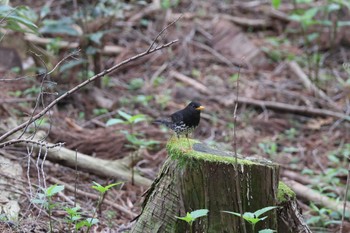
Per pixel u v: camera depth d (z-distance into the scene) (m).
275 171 6.36
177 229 6.34
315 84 15.11
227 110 13.98
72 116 12.48
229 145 12.20
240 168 6.19
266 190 6.29
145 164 10.89
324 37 17.14
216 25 17.33
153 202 6.53
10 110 11.53
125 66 15.49
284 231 6.49
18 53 13.41
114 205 9.09
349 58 16.64
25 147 10.02
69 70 13.37
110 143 10.99
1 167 9.21
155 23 17.47
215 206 6.23
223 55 16.56
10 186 8.70
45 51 13.39
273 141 12.79
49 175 9.70
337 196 10.54
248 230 6.30
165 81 15.08
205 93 14.63
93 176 9.97
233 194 6.21
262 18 18.31
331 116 13.92
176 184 6.33
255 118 13.77
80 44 12.78
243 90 14.87
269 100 14.61
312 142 12.94
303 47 17.20
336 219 9.69
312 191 10.23
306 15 14.82
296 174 11.20
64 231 7.81
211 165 6.18
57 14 16.03
